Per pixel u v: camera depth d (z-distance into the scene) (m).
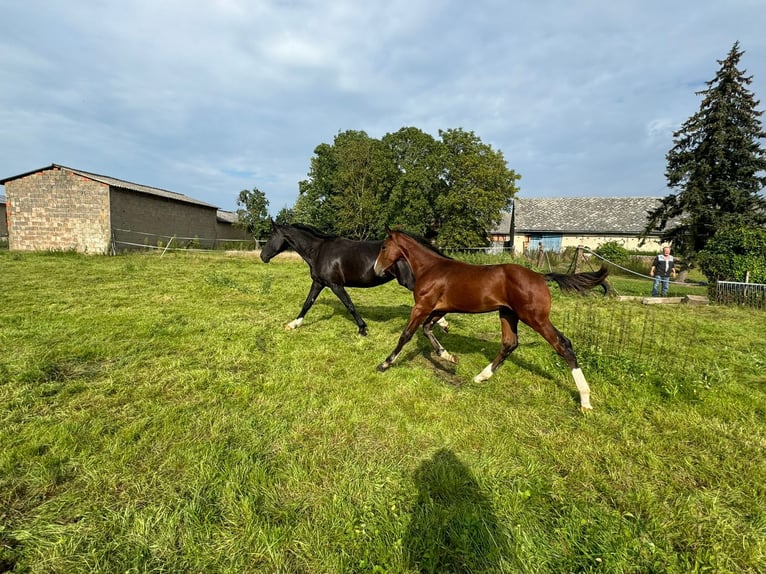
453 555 1.90
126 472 2.47
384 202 33.00
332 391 3.82
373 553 1.90
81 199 19.33
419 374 4.30
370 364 4.64
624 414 3.41
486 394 3.85
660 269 10.97
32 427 2.94
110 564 1.82
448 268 4.24
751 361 5.02
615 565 1.81
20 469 2.47
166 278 10.79
